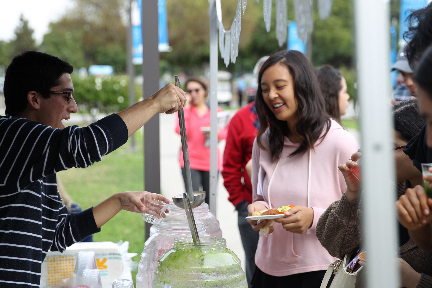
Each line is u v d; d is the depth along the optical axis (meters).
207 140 5.45
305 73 1.97
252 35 32.94
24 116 1.71
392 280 0.76
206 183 5.52
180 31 35.06
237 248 4.85
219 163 5.61
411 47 1.25
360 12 0.74
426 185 1.06
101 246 2.15
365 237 0.76
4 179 1.46
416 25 1.27
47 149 1.42
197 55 38.97
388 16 0.76
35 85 1.67
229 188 3.13
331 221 1.62
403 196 1.03
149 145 2.52
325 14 0.89
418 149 1.30
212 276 1.34
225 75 33.66
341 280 1.54
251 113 3.10
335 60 22.53
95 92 17.28
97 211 1.94
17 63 1.68
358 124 0.76
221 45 2.01
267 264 2.08
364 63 0.74
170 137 16.33
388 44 0.75
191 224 1.46
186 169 1.58
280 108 1.99
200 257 1.37
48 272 2.06
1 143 1.45
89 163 1.43
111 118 1.47
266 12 1.39
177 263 1.37
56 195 1.83
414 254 1.46
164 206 1.90
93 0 32.75
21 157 1.43
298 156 2.06
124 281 1.70
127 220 6.43
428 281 1.34
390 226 0.76
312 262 1.97
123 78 17.92
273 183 2.10
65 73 1.73
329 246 1.65
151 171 2.52
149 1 2.43
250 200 3.10
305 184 2.01
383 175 0.75
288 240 2.00
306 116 1.96
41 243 1.62
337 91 2.82
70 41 38.69
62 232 1.90
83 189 8.38
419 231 1.26
